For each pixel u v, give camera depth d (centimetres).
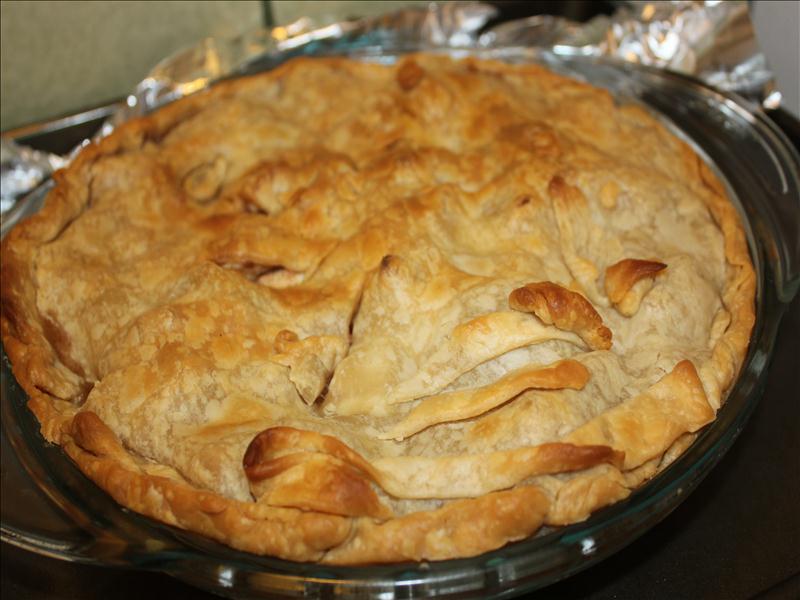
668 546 33
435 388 32
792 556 32
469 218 37
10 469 34
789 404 37
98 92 51
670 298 34
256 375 33
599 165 38
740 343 33
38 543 30
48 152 47
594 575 32
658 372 32
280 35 51
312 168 40
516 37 51
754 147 42
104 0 48
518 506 29
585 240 36
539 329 32
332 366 34
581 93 43
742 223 38
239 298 34
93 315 35
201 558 29
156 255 37
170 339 33
